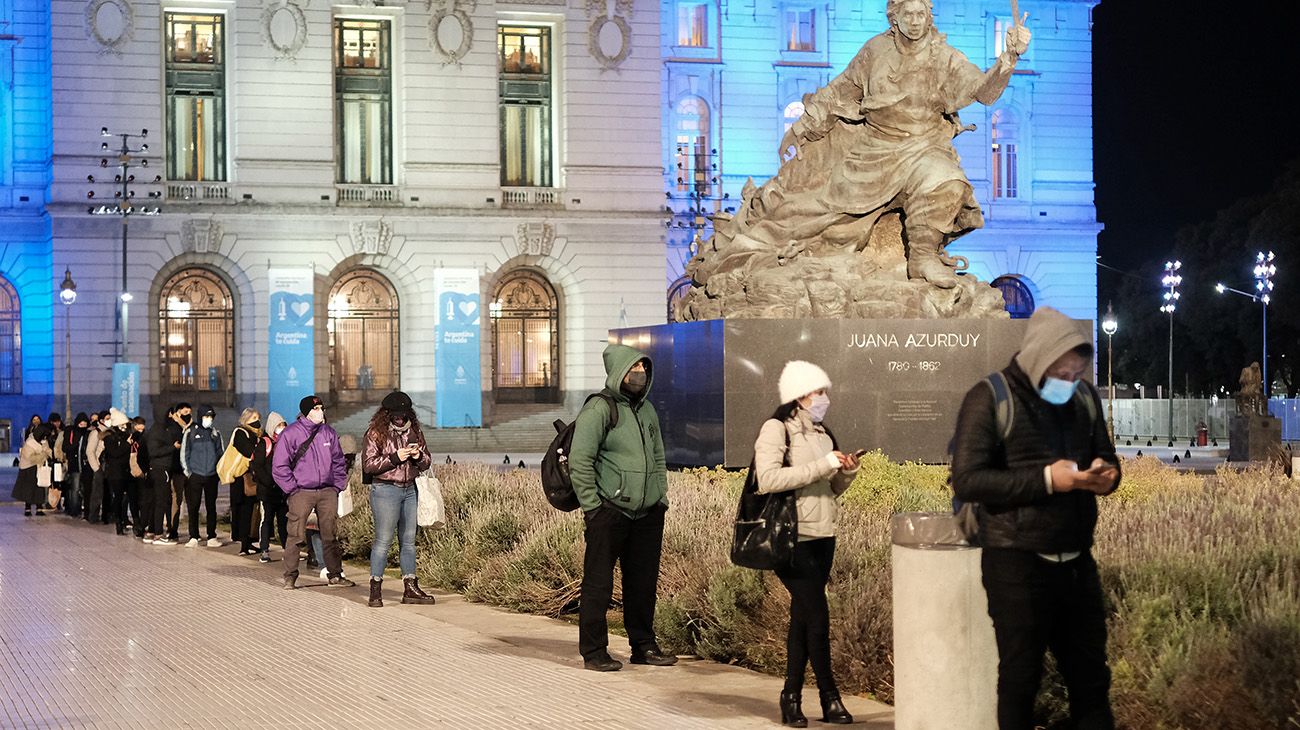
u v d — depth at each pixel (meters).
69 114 58.72
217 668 12.23
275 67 60.22
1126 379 92.00
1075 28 71.12
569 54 62.69
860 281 25.17
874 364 24.39
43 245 60.78
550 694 11.00
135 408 56.00
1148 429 71.56
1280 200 71.75
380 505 16.41
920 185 25.34
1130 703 9.40
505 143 63.28
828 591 12.05
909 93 25.48
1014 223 70.31
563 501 12.45
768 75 67.62
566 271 62.75
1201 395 81.62
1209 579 10.55
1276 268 68.00
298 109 60.47
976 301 25.33
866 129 25.97
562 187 62.91
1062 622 7.67
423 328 61.56
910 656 8.34
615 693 11.02
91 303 59.06
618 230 63.09
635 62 63.25
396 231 61.28
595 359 62.84
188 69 60.47
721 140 67.19
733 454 23.98
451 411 60.72
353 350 62.03
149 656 12.88
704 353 24.80
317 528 20.02
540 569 16.33
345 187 61.12
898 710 8.45
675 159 66.88
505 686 11.34
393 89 62.09
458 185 61.84
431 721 10.07
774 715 10.20
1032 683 7.53
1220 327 76.44
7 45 60.78
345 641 13.67
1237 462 43.75
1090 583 7.60
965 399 7.73
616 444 12.25
